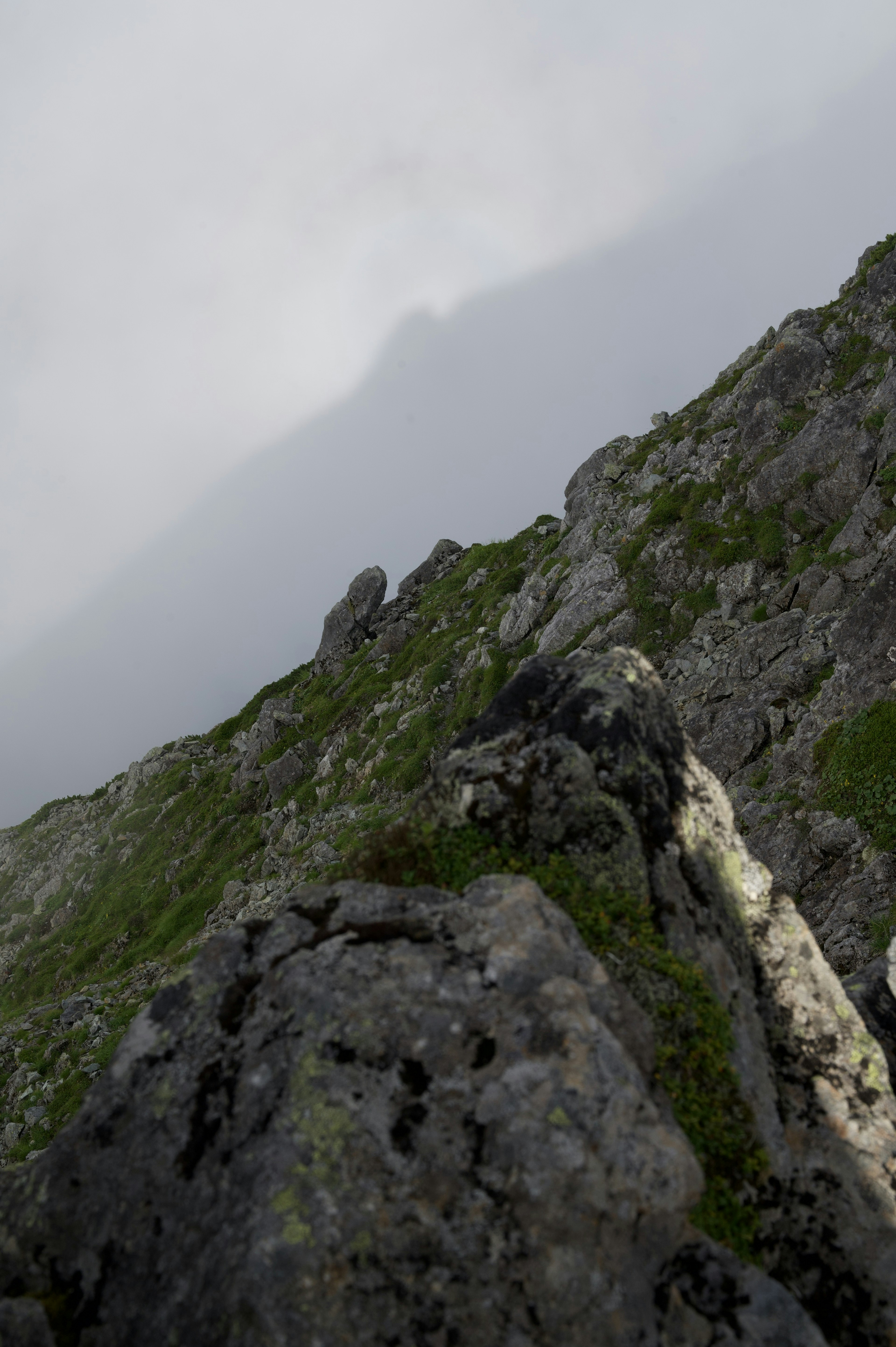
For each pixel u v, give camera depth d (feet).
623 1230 14.88
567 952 18.76
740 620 86.53
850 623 67.00
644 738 24.39
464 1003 17.47
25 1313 16.03
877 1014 25.68
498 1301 13.96
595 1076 15.83
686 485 108.58
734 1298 15.43
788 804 58.13
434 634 150.92
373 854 23.90
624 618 98.58
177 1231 16.05
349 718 148.05
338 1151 15.25
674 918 21.54
